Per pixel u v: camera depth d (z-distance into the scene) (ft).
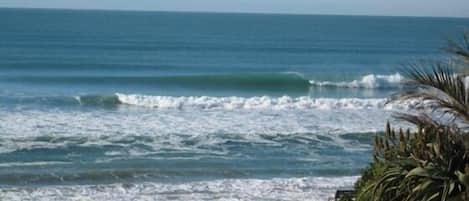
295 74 319.47
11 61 409.28
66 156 147.95
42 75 327.88
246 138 169.89
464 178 60.75
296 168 143.33
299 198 120.78
